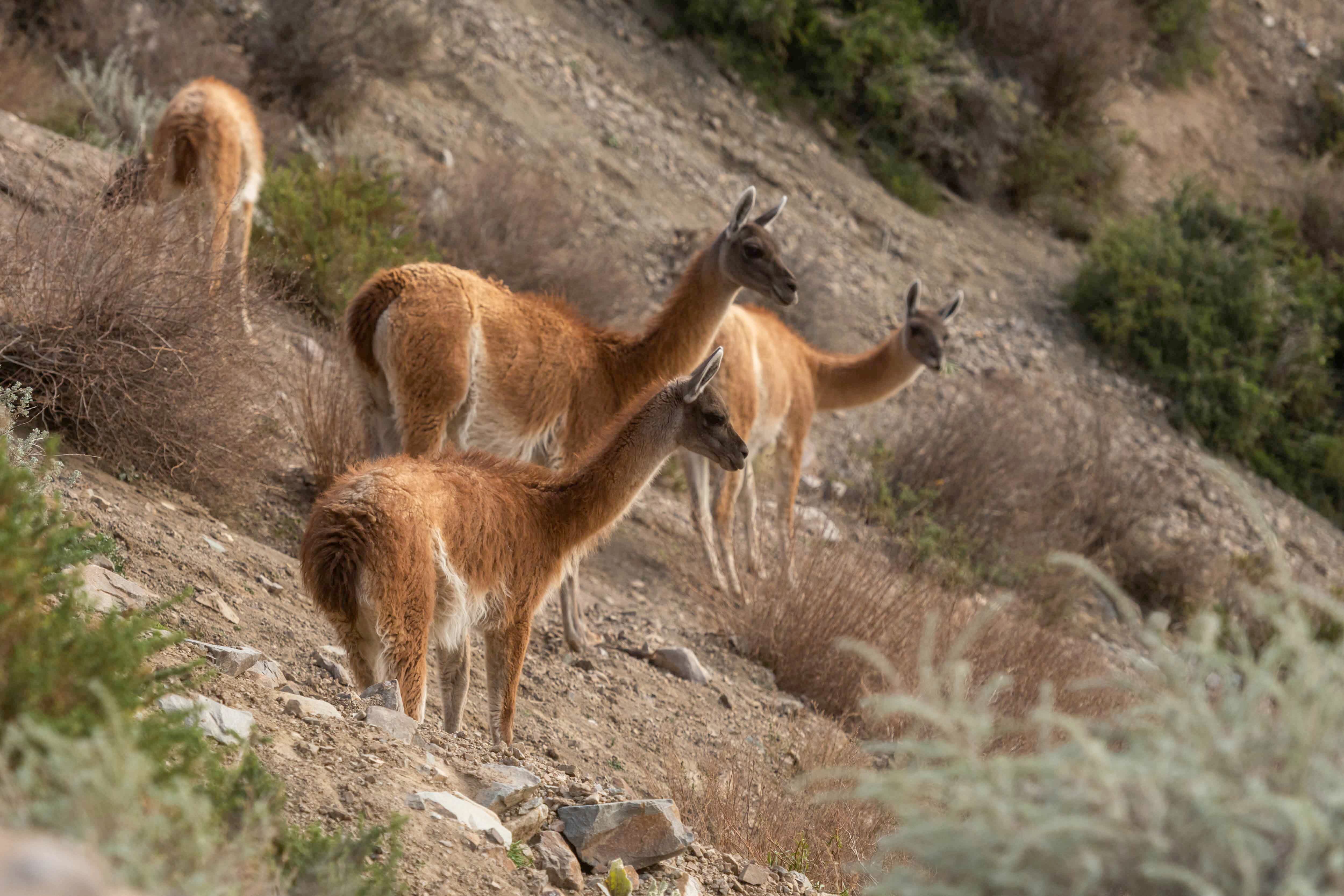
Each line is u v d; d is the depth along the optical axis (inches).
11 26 1900.8
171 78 1980.8
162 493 1042.1
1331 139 4190.5
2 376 987.9
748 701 1230.3
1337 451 2962.6
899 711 930.1
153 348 1021.8
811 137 3117.6
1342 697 371.2
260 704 668.7
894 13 3353.8
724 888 749.9
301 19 2103.8
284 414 1279.5
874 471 1995.6
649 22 3107.8
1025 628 1406.3
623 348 1231.5
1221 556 2306.8
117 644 469.4
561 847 672.4
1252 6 4552.2
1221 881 361.1
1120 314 2930.6
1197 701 380.2
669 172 2662.4
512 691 862.5
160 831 395.2
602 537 959.0
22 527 487.2
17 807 374.0
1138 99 3941.9
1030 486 2073.1
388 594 728.3
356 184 1806.1
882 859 823.1
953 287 2913.4
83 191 1210.6
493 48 2645.2
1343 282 3412.9
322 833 542.3
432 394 1085.8
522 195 2039.9
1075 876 370.6
